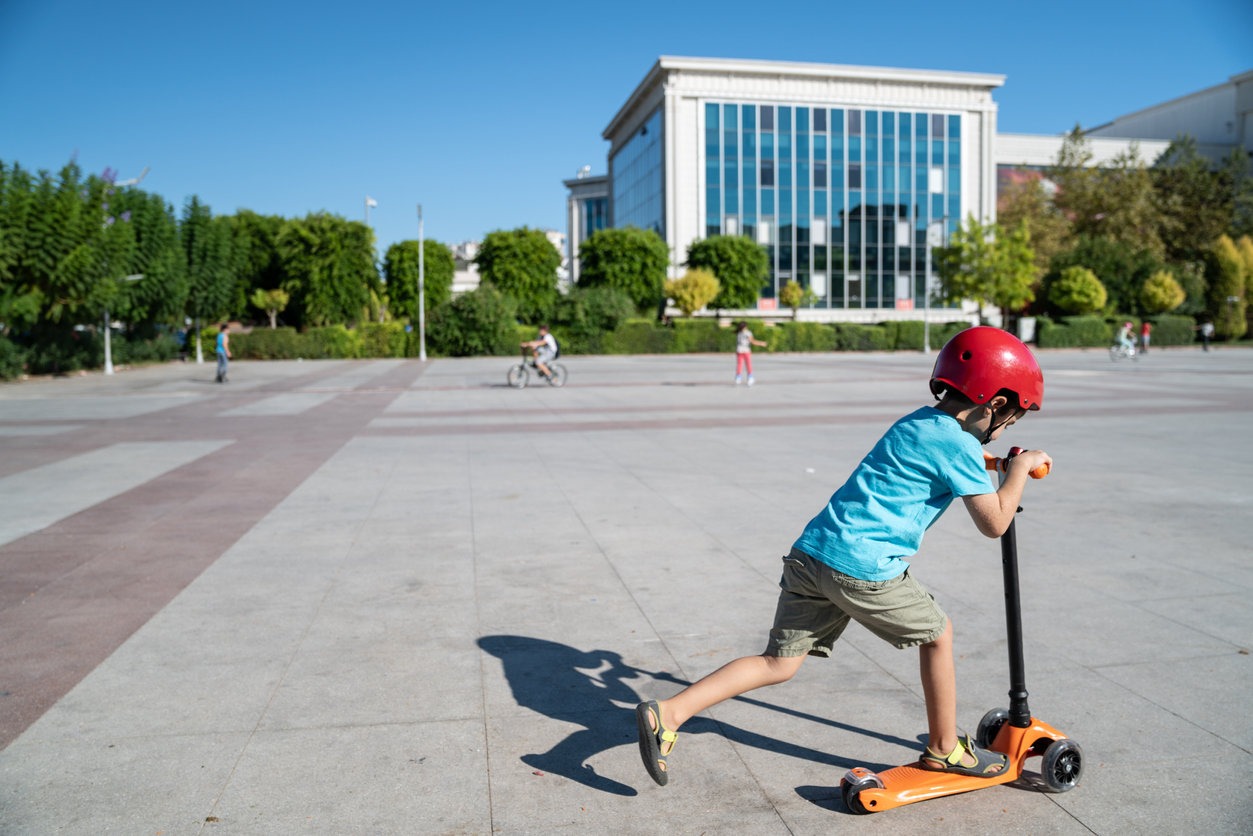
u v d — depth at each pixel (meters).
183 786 2.98
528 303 54.94
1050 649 4.20
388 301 58.91
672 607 4.91
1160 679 3.82
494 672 4.00
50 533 6.84
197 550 6.29
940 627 2.78
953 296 56.31
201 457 11.01
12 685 3.87
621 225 73.44
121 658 4.18
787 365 35.16
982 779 2.94
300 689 3.81
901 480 2.73
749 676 2.86
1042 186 69.06
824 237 59.69
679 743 3.32
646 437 12.81
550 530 6.86
